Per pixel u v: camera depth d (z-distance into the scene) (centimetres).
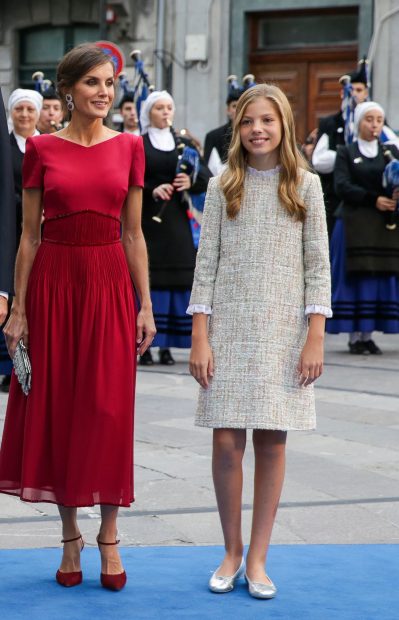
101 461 517
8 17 2220
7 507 661
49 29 2222
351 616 496
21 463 535
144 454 779
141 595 521
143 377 1112
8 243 520
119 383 523
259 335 530
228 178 538
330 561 572
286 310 533
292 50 2073
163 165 1175
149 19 2106
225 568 534
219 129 1304
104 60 526
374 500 679
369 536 614
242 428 527
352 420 905
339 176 1265
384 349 1353
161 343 1175
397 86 1975
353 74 1373
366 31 1986
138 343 542
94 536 609
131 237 546
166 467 746
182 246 1176
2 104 527
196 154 1179
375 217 1255
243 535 614
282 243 534
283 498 679
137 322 541
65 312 526
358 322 1262
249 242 534
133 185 541
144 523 629
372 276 1255
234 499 536
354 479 724
